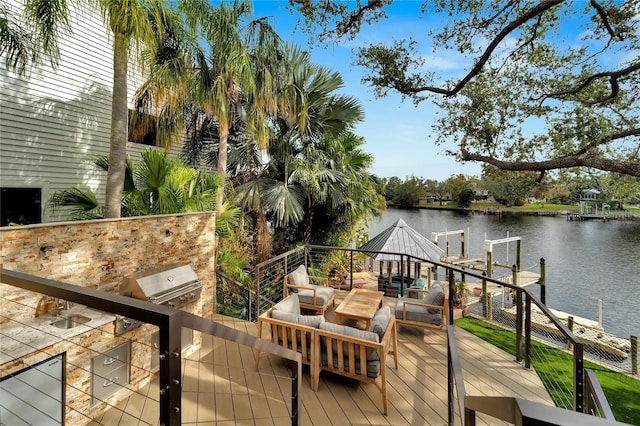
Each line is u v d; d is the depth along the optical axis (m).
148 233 4.21
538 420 0.51
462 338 4.97
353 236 11.25
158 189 5.13
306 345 3.65
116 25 4.22
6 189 6.04
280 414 3.15
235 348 4.45
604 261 19.12
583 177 5.39
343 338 3.38
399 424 3.04
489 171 5.88
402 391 3.55
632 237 22.95
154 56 5.48
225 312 6.86
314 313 5.77
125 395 3.37
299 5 4.71
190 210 5.42
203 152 9.12
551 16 4.82
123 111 4.56
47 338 2.67
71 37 6.76
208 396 3.42
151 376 3.68
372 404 3.33
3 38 4.69
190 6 5.52
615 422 0.47
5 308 2.82
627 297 14.92
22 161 6.16
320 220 10.57
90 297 1.16
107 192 4.51
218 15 5.93
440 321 4.82
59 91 6.65
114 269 3.75
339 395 3.46
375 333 3.37
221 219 6.50
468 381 3.79
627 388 4.48
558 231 25.12
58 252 3.18
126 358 3.40
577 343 2.63
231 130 8.75
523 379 3.85
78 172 7.01
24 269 2.91
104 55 7.40
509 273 17.06
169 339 1.01
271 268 8.67
